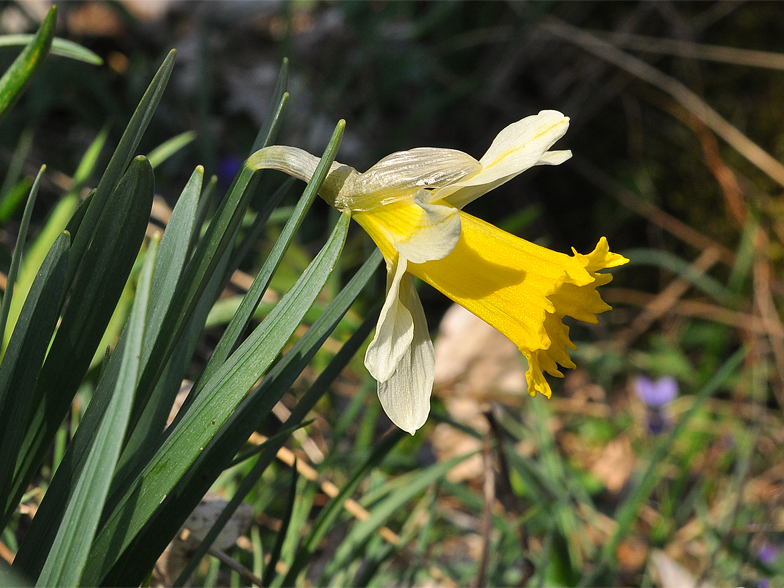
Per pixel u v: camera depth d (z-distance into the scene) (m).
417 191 0.17
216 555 0.21
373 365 0.17
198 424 0.15
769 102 0.54
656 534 0.33
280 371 0.17
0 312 0.16
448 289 0.18
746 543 0.28
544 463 0.33
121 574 0.17
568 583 0.28
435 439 0.44
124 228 0.16
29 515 0.23
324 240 0.51
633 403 0.49
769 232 0.52
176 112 0.54
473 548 0.36
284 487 0.29
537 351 0.18
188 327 0.18
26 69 0.15
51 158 0.46
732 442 0.43
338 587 0.26
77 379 0.17
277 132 0.17
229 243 0.18
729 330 0.49
